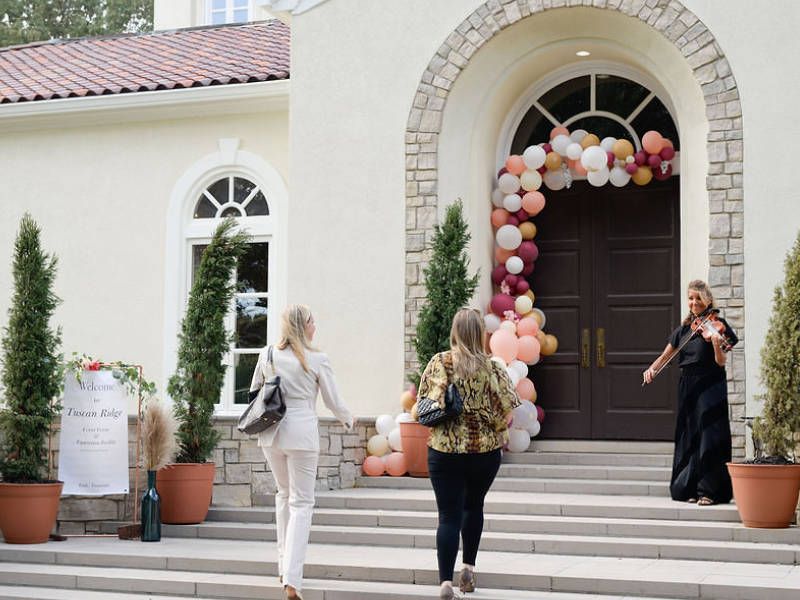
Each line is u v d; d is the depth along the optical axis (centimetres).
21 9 3075
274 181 1295
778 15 1030
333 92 1178
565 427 1173
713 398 873
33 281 941
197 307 960
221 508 959
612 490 959
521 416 1070
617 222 1174
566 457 1059
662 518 854
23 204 1395
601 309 1173
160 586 760
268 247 1297
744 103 1034
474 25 1128
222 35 1619
